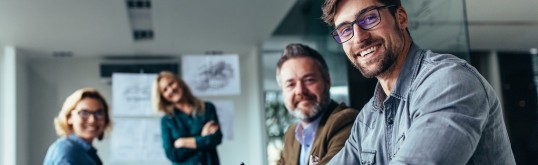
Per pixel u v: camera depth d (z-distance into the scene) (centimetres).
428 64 116
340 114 202
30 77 638
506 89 274
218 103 484
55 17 480
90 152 314
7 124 574
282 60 228
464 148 98
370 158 129
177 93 355
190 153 346
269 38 550
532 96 276
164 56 644
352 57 129
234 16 491
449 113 101
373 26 122
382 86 131
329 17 132
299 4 434
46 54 621
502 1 245
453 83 104
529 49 266
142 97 522
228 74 490
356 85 305
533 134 279
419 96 109
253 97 623
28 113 628
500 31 259
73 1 438
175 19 499
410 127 108
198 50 624
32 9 454
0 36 541
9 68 582
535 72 272
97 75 646
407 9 244
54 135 632
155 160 539
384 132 126
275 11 475
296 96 220
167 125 355
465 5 231
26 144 616
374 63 124
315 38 385
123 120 535
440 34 240
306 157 217
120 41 575
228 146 656
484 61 270
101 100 336
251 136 645
